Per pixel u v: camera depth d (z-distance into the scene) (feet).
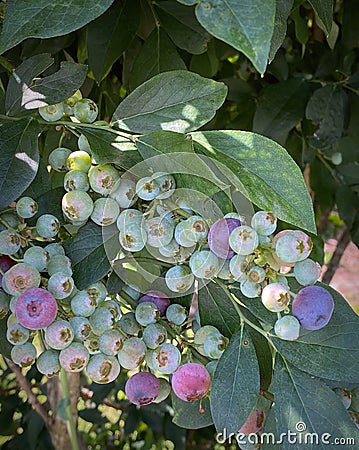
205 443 2.64
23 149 0.97
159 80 0.98
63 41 1.43
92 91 1.63
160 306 1.02
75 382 1.95
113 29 1.40
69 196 0.93
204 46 1.49
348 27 1.68
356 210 2.00
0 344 1.03
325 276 2.30
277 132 1.71
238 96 1.85
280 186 0.93
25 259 0.92
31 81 1.01
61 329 0.90
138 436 2.79
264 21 0.70
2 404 2.49
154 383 0.99
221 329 1.04
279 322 0.93
